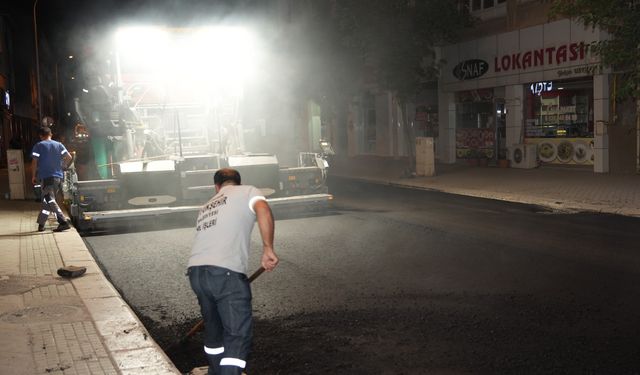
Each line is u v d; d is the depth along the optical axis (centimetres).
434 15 2075
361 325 594
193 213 1220
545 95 2206
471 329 572
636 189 1538
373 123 3219
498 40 2353
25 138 4772
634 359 491
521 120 2302
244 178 1288
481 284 731
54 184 1109
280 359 516
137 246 1044
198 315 654
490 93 2453
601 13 1166
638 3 1160
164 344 570
